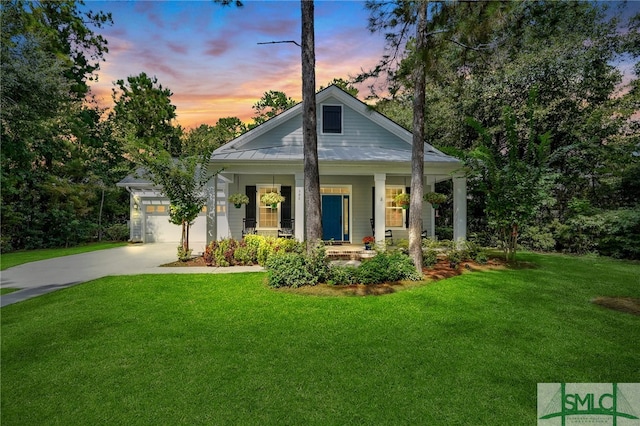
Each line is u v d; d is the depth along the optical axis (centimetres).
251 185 1329
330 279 698
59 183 1772
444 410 275
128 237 2016
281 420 264
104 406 287
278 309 541
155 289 671
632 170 1181
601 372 337
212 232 1054
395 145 1316
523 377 327
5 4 1130
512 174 898
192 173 998
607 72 1362
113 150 2467
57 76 1214
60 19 1750
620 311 527
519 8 666
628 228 1082
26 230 1617
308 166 768
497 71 1438
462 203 1108
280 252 820
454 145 1739
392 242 1245
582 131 1321
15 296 649
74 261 1093
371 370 342
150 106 2889
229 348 398
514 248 934
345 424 258
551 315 509
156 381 326
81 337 437
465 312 522
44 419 271
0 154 1302
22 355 387
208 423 262
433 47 686
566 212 1332
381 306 551
